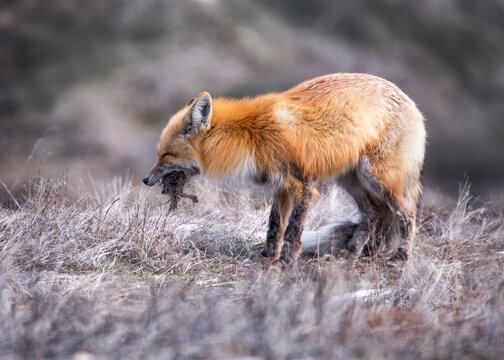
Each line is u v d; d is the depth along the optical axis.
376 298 9.84
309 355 7.49
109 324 8.13
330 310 8.52
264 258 12.57
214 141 12.55
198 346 7.61
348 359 7.45
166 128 12.95
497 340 8.12
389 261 12.94
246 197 16.45
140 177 29.92
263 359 7.36
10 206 14.73
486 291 9.84
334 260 12.43
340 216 15.88
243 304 9.23
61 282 10.48
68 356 7.41
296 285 10.16
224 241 13.50
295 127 12.41
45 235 11.91
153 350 7.48
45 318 8.30
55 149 37.91
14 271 10.40
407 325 8.69
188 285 10.30
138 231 12.66
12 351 7.49
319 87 13.20
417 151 13.58
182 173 13.04
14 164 34.97
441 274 10.50
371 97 13.18
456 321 8.97
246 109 12.75
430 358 7.51
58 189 14.24
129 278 11.20
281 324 7.93
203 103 12.42
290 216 12.54
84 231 12.66
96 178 27.69
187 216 14.62
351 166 13.22
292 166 12.40
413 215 13.27
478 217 16.20
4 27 56.38
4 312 8.49
